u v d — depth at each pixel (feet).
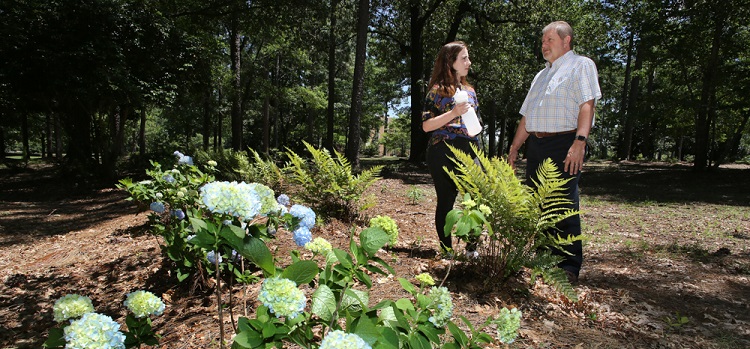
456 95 12.32
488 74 69.05
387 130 206.69
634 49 67.51
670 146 135.33
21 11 44.39
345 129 159.63
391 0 69.46
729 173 59.47
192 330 9.86
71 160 57.11
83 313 5.06
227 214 4.86
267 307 4.43
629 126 104.53
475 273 11.74
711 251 18.08
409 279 11.66
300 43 76.02
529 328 9.53
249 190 4.90
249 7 62.03
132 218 27.45
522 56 70.03
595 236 21.33
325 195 18.78
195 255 10.86
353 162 47.11
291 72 127.85
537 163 13.12
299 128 154.51
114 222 27.25
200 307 11.20
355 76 46.96
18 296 14.58
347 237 16.33
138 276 14.39
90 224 28.14
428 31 70.49
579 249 12.78
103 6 46.68
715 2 52.13
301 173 18.42
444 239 13.70
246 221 5.07
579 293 11.71
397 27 73.82
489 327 9.18
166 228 12.04
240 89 78.18
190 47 55.21
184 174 13.57
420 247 15.69
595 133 158.81
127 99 49.08
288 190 21.81
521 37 78.59
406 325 4.82
